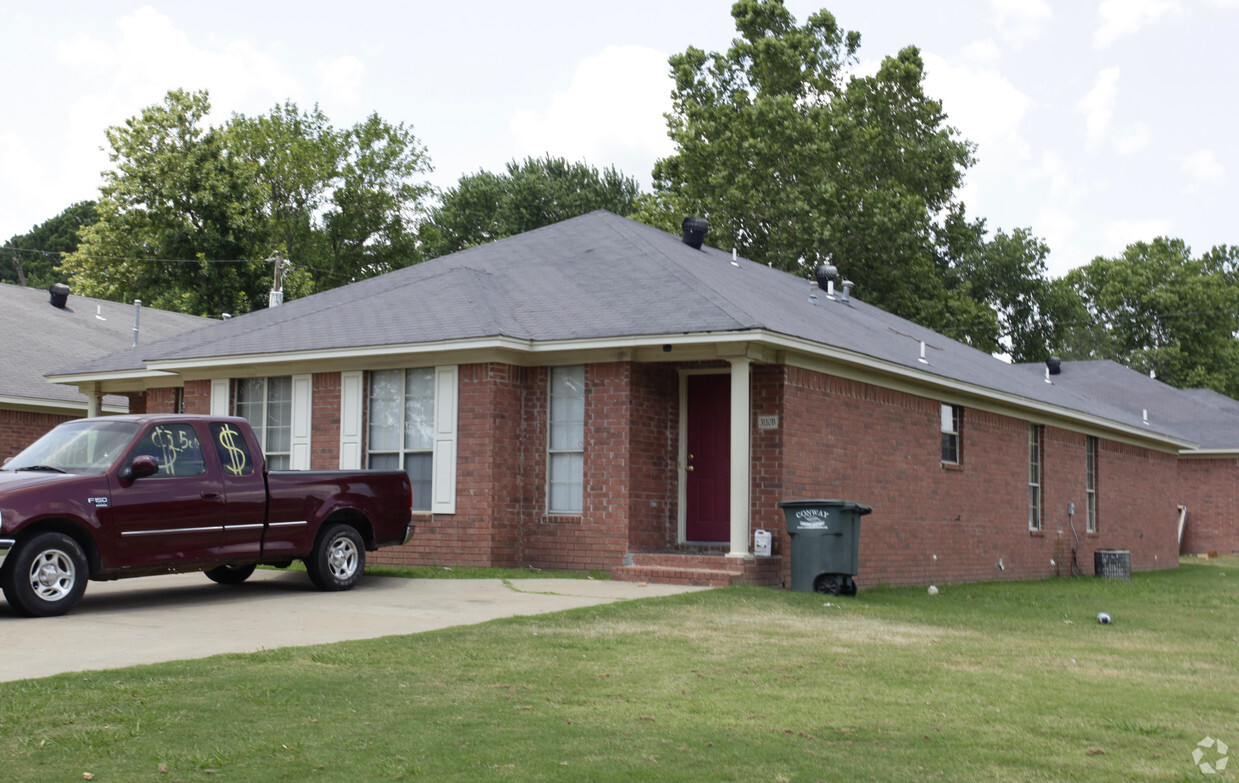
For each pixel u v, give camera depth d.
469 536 16.03
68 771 5.72
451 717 6.94
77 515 10.76
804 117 43.59
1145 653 10.72
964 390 20.23
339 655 8.73
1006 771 6.04
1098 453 27.38
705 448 16.73
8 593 10.42
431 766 5.92
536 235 21.02
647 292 16.69
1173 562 32.34
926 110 48.09
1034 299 58.88
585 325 15.94
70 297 32.00
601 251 19.11
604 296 16.91
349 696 7.41
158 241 45.06
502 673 8.35
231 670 8.04
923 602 15.11
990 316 47.38
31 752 6.00
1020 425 23.47
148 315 33.50
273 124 52.00
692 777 5.81
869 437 17.83
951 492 20.39
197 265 45.62
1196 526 39.12
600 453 15.84
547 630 10.34
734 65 46.44
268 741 6.29
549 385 16.38
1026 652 10.35
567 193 58.53
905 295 43.94
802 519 14.78
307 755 6.07
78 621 10.40
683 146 43.03
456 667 8.52
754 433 15.85
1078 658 10.16
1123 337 68.69
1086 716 7.45
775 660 9.27
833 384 16.94
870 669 9.00
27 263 66.25
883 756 6.30
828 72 48.34
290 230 52.22
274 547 12.42
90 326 30.31
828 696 7.88
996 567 21.95
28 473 11.03
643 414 16.02
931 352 22.45
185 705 7.00
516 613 11.34
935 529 19.72
